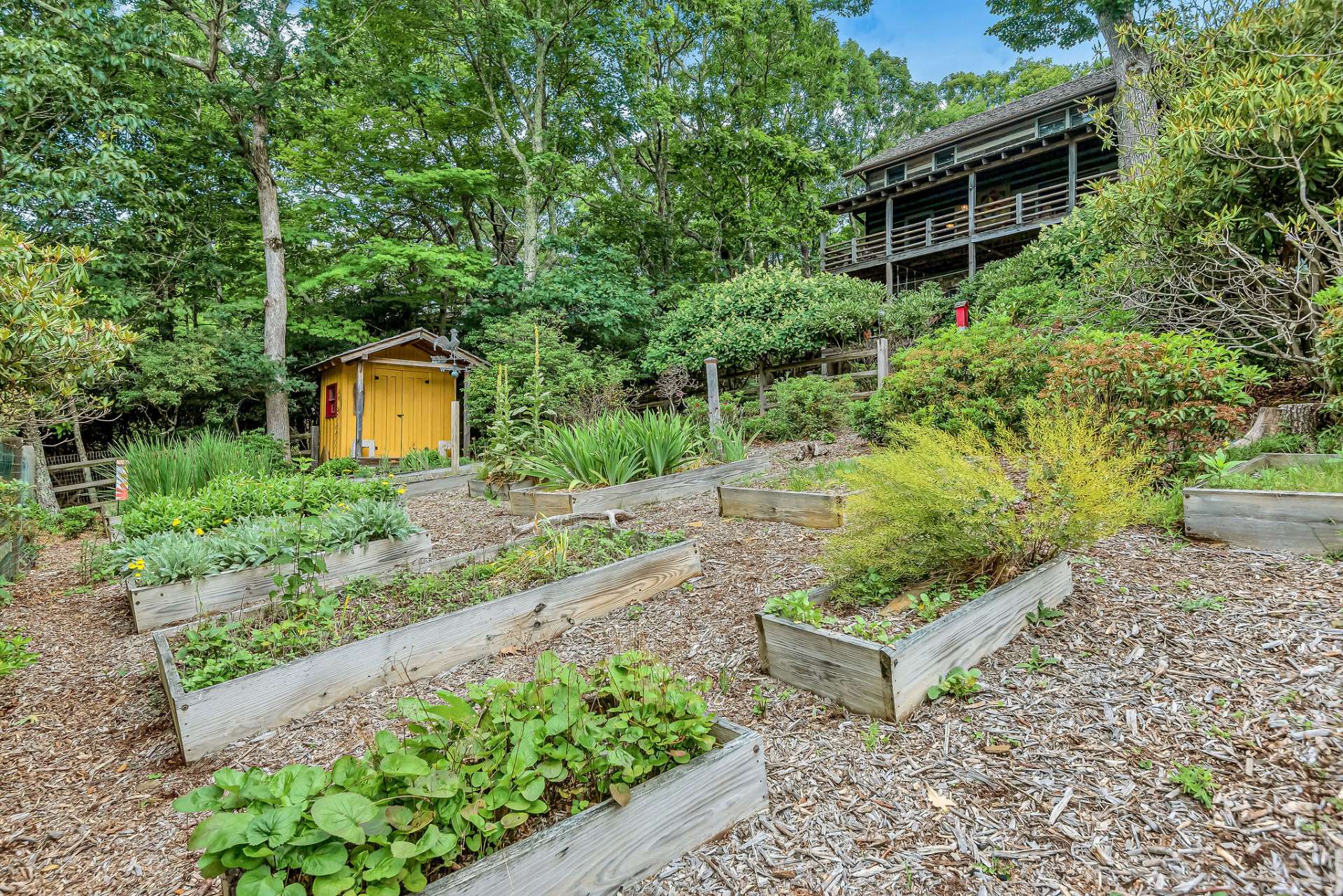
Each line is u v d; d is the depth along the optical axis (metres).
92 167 7.76
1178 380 3.58
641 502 5.14
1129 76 6.31
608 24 15.05
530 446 6.48
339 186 15.07
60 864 1.73
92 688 2.83
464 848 1.25
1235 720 1.70
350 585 3.31
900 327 11.02
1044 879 1.34
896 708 1.89
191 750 2.18
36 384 3.82
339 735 2.25
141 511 4.88
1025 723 1.83
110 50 8.59
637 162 20.42
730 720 2.09
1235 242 5.35
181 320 12.01
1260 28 5.14
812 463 6.42
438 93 14.06
